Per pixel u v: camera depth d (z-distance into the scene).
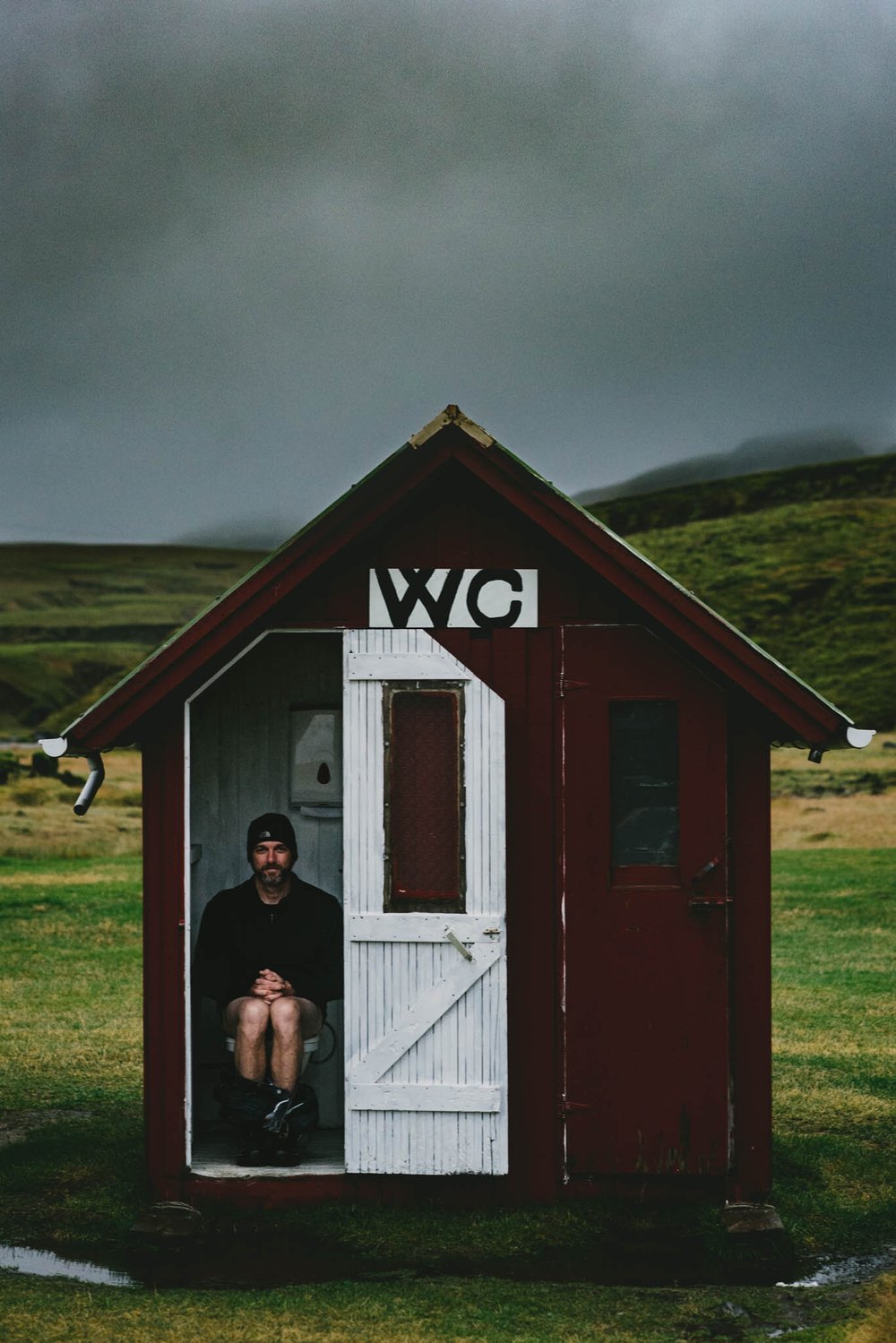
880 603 73.94
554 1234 6.55
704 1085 6.77
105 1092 9.39
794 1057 10.55
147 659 6.64
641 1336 5.51
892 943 16.55
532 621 6.89
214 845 8.20
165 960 6.89
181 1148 6.86
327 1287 6.00
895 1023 11.84
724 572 82.81
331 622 6.89
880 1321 5.54
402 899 6.72
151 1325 5.57
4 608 121.88
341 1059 8.04
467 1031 6.67
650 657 6.86
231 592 6.64
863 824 34.09
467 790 6.69
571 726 6.88
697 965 6.79
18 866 24.55
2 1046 10.77
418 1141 6.68
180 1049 6.88
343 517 6.71
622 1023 6.81
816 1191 7.43
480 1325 5.60
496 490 6.69
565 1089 6.81
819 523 90.75
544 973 6.86
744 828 6.85
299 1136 7.09
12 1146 8.10
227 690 8.23
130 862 25.78
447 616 6.88
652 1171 6.77
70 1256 6.44
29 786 39.78
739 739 6.88
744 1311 5.79
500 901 6.67
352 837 6.74
